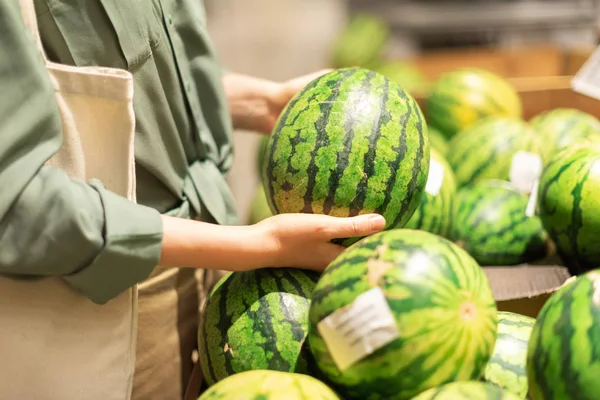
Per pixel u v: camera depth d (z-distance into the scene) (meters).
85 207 0.77
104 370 0.89
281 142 0.97
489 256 1.28
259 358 0.90
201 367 1.05
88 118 0.84
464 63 2.40
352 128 0.93
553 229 1.13
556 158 1.15
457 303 0.72
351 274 0.76
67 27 0.89
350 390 0.77
